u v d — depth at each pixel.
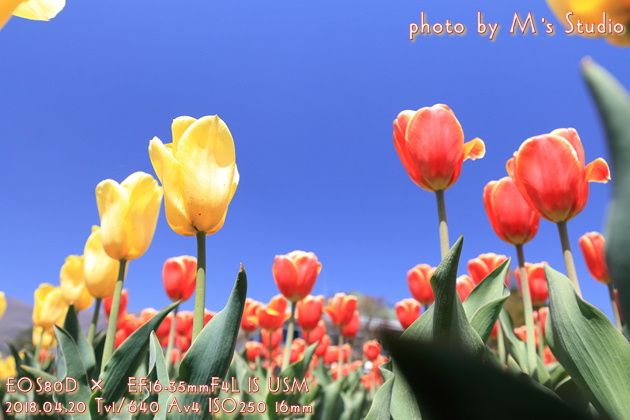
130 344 0.24
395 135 0.30
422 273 0.59
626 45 0.10
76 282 0.51
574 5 0.10
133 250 0.31
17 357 0.43
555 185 0.24
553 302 0.18
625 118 0.07
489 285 0.24
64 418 0.27
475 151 0.34
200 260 0.22
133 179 0.32
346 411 0.61
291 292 0.56
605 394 0.16
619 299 0.08
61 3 0.20
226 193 0.22
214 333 0.19
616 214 0.07
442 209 0.27
